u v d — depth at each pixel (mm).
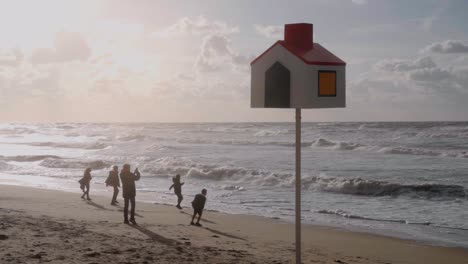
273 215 19609
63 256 8305
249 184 31000
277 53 6730
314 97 6520
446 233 16453
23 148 71875
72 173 38250
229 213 19750
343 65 6832
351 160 44969
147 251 9438
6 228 10680
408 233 16344
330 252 12891
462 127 85375
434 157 47156
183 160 42344
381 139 72500
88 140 91125
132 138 87688
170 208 20125
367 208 22125
